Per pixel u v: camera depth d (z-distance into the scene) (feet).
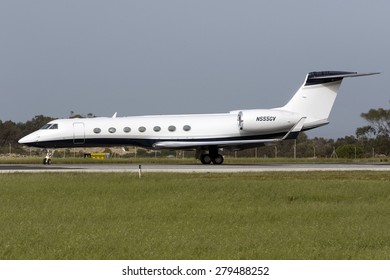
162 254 141.90
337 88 501.56
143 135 487.61
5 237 158.81
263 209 209.77
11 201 229.25
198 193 249.55
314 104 499.51
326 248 148.56
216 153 501.56
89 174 337.31
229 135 492.95
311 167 450.30
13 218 190.29
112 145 490.08
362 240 157.28
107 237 158.20
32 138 482.28
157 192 255.29
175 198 236.63
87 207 213.87
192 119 494.18
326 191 257.34
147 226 176.96
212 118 496.64
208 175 345.31
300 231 168.86
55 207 213.46
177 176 330.54
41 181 290.76
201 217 194.08
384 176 346.95
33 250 145.07
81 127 483.92
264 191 255.09
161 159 629.51
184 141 488.44
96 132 484.33
